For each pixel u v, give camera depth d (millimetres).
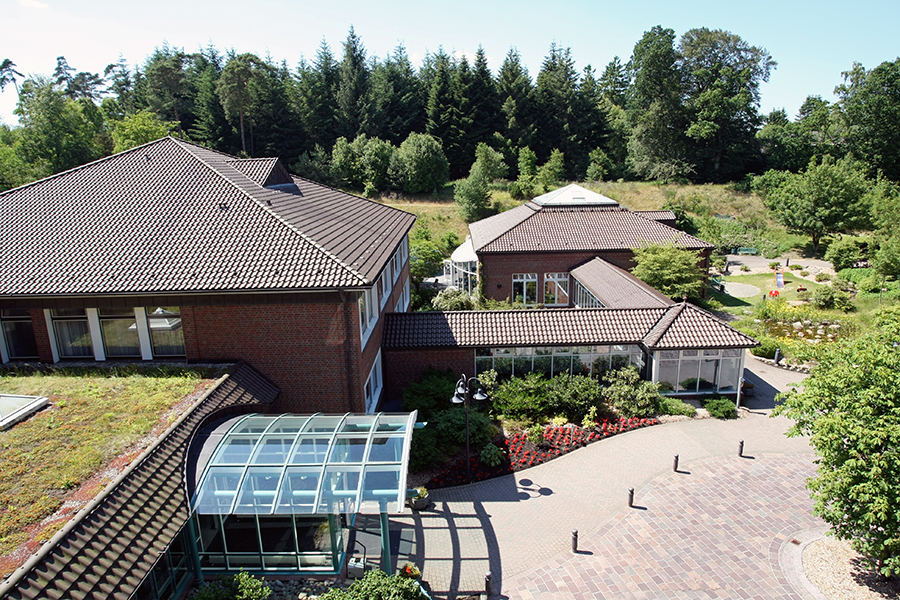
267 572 12609
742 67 82438
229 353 17266
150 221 18531
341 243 19219
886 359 11109
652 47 79562
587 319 23562
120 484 10000
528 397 20859
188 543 11875
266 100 71938
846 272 44250
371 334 20312
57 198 19938
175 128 76938
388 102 79750
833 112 77375
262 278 16031
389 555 12469
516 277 37469
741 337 21469
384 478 11914
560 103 83875
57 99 57125
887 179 73688
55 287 15961
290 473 11695
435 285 44406
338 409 17656
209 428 13117
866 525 10969
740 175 81812
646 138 82000
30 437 11992
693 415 21203
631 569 13172
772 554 13531
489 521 15133
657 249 34688
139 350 17672
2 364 17391
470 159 78500
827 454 11539
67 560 8203
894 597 11867
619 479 17125
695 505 15672
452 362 23031
